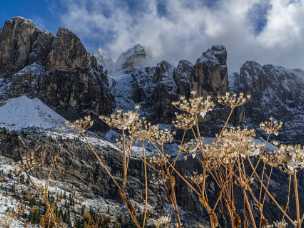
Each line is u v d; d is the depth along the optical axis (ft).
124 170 23.07
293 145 20.58
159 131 23.75
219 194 21.81
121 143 23.45
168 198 22.91
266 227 20.76
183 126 23.79
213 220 21.06
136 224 22.27
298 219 19.83
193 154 23.09
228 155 21.91
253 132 23.25
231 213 21.04
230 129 23.03
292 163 20.42
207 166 22.38
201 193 21.84
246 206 21.18
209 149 22.40
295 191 20.07
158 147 23.75
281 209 20.85
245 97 23.56
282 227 20.34
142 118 23.62
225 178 21.85
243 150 21.99
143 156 23.48
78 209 453.99
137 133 23.50
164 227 21.76
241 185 21.43
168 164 23.30
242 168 22.21
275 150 21.72
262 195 22.43
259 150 22.25
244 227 20.90
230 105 23.76
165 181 23.03
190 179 22.58
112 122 23.20
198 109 23.52
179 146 23.32
